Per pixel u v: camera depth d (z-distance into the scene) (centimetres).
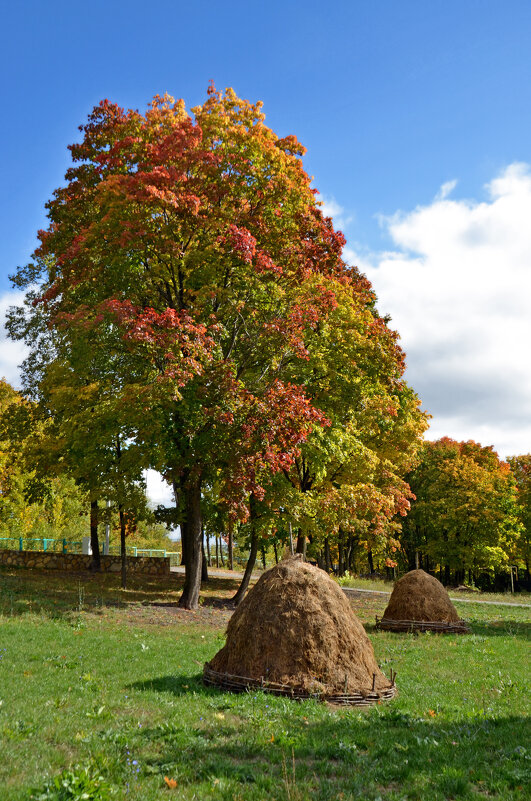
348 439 2353
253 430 1839
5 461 3591
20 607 1758
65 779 507
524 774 585
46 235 2266
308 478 2595
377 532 2484
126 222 1831
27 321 2908
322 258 2327
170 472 2161
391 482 2816
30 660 1131
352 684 927
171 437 2017
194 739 660
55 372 2350
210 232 2048
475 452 5834
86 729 689
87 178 2178
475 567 5244
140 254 1998
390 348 2553
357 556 6247
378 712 834
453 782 561
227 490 1895
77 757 595
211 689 938
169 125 2123
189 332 1823
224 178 2005
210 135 2066
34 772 544
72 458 2438
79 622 1630
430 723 783
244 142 2044
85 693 872
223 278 2091
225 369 1852
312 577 1020
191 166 1997
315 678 923
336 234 2319
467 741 697
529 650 1483
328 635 958
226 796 517
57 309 2294
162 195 1798
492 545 5106
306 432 1914
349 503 2269
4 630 1422
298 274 2197
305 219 2194
